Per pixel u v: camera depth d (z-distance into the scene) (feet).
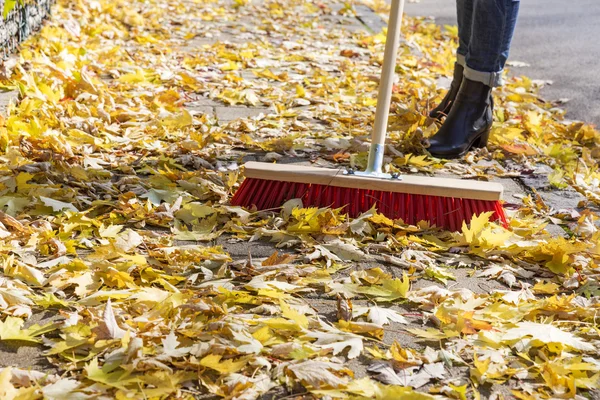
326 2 27.94
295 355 5.74
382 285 7.20
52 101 12.36
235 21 23.34
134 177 9.63
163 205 8.77
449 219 8.60
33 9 16.55
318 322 6.33
